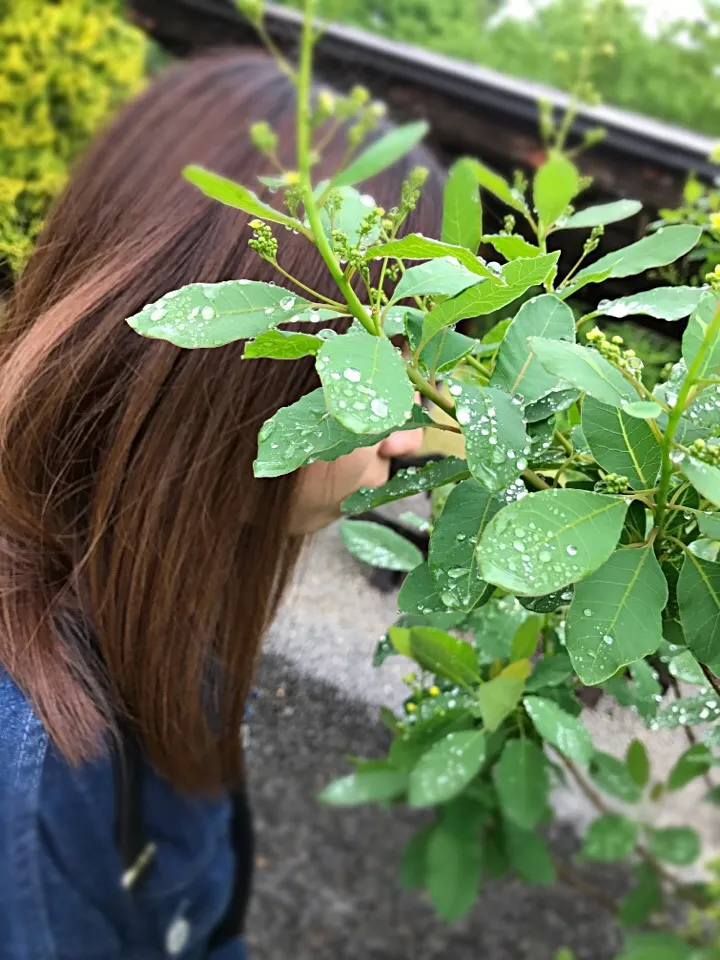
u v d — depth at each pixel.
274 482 0.49
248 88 0.52
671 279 0.54
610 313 0.35
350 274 0.29
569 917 1.08
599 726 0.65
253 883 1.12
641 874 0.83
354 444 0.33
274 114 0.51
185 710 0.57
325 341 0.27
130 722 0.60
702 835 0.83
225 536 0.50
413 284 0.29
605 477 0.31
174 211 0.47
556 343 0.29
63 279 0.50
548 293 0.36
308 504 0.55
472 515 0.33
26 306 0.54
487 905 1.11
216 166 0.48
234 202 0.27
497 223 0.58
